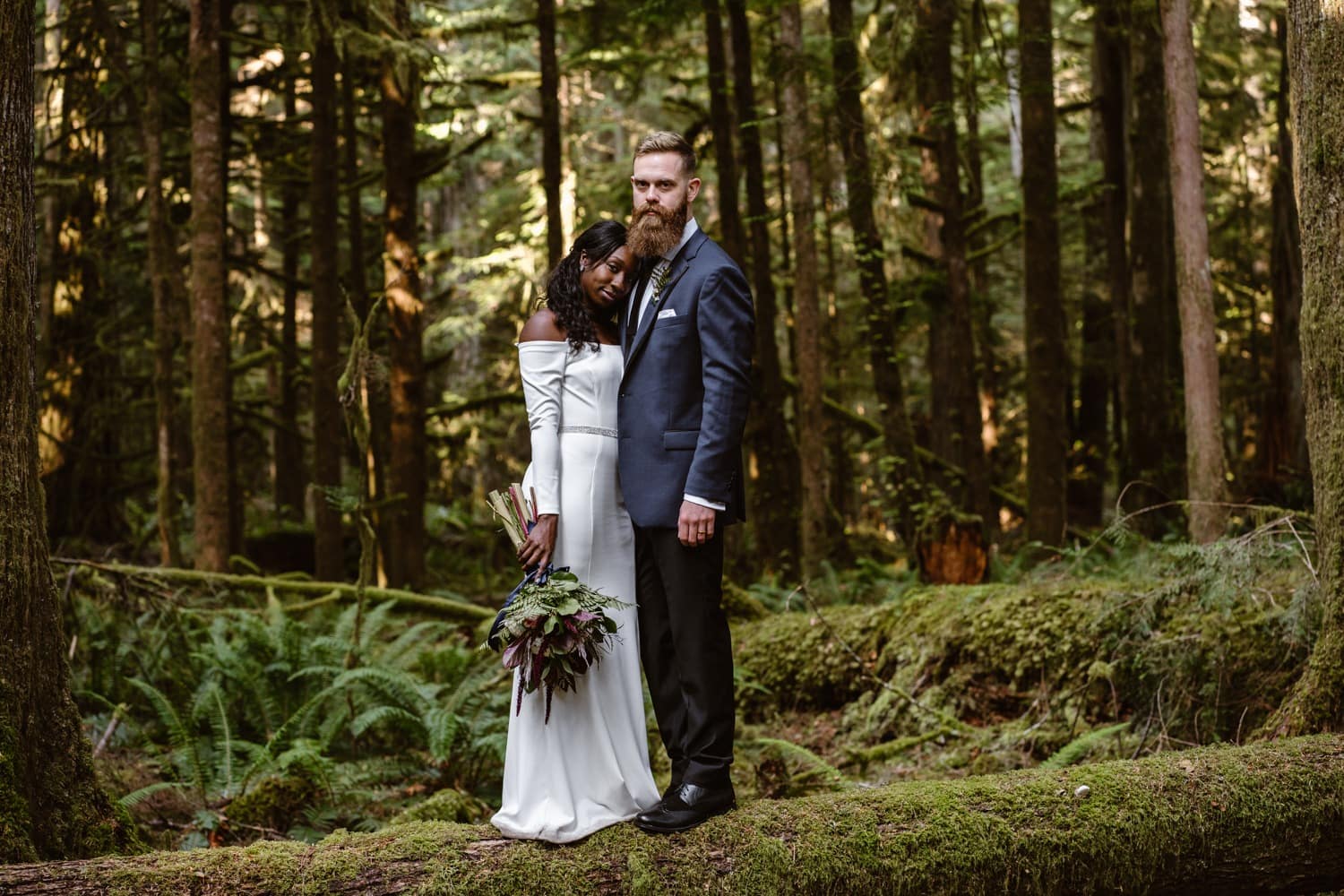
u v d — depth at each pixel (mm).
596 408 3414
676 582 3311
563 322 3383
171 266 10914
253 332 16984
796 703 7648
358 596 7082
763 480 12555
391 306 11797
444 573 15805
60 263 13914
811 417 12320
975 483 11922
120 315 15461
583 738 3266
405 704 6281
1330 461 4383
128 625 7102
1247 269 17984
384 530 12695
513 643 3195
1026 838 3299
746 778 6039
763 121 11945
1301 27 4434
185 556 14531
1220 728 5238
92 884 2852
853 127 11594
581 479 3375
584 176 19594
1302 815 3492
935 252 15906
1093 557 9086
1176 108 7332
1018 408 22203
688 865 3113
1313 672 4379
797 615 8188
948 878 3225
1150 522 11617
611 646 3330
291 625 6906
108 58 12039
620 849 3146
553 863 3090
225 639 7559
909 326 15102
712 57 12070
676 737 3396
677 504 3299
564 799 3201
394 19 10758
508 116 17953
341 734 6352
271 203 19953
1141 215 13109
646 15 12125
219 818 4922
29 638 3465
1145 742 5457
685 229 3408
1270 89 15820
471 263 19375
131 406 14445
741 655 7957
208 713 6223
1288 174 11328
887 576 11734
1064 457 10883
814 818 3281
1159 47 12984
